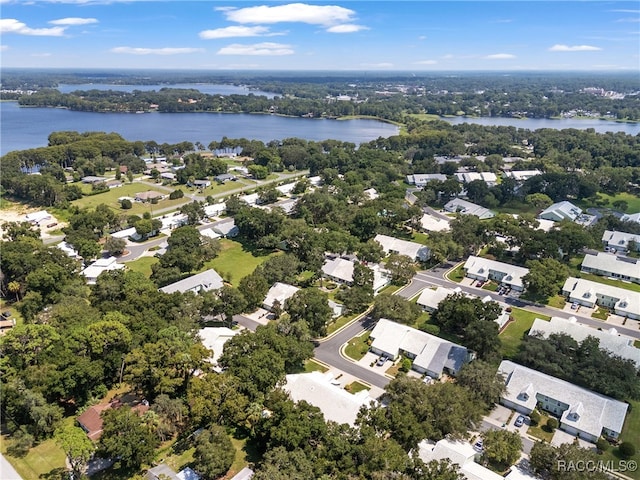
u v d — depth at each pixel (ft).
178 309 367.86
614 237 576.61
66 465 252.83
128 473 248.93
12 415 277.85
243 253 570.46
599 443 270.87
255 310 432.25
